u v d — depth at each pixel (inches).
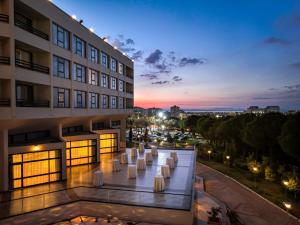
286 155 1416.1
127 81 1644.9
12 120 670.5
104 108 1295.5
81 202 626.2
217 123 2017.7
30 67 829.2
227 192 1080.8
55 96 897.5
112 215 609.0
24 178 759.7
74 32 1007.6
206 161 1737.2
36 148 768.9
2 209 574.6
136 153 1213.7
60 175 831.1
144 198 634.8
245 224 777.6
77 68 1052.5
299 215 844.0
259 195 1035.9
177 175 857.5
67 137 999.0
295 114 1196.5
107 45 1333.7
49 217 585.0
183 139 2950.3
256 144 1409.9
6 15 652.1
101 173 754.2
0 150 697.6
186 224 572.7
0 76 647.8
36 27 845.8
